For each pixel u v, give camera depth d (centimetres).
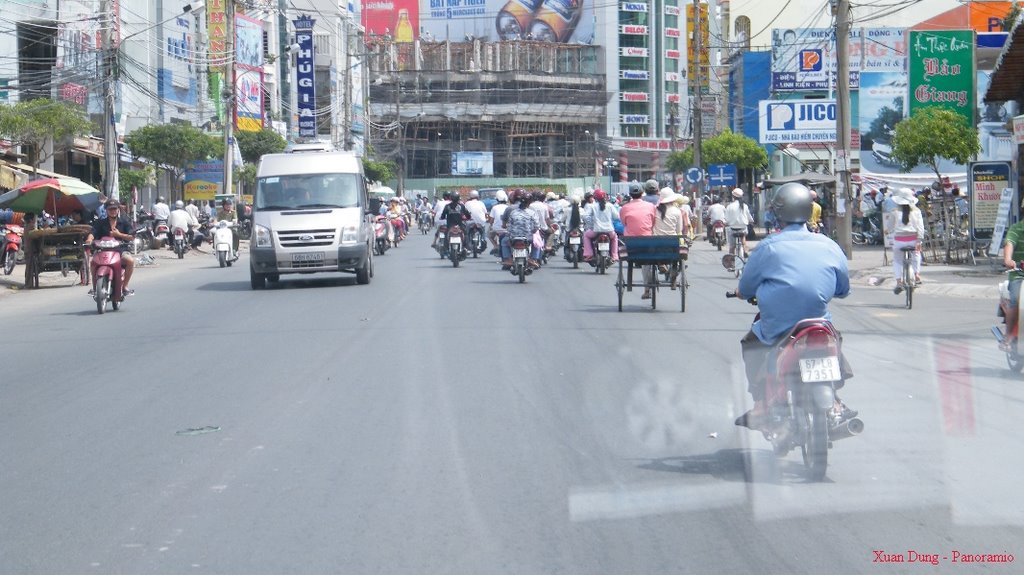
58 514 645
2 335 1611
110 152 3341
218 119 5947
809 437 678
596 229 2606
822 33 5347
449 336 1433
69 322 1758
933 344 1296
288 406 966
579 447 791
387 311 1772
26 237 2494
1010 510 616
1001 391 983
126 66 5053
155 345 1420
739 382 998
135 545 582
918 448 758
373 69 12269
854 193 3919
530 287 2233
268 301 2019
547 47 12556
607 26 12556
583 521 610
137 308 1966
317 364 1209
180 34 5678
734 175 4647
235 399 1007
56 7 4409
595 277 2512
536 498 659
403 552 561
